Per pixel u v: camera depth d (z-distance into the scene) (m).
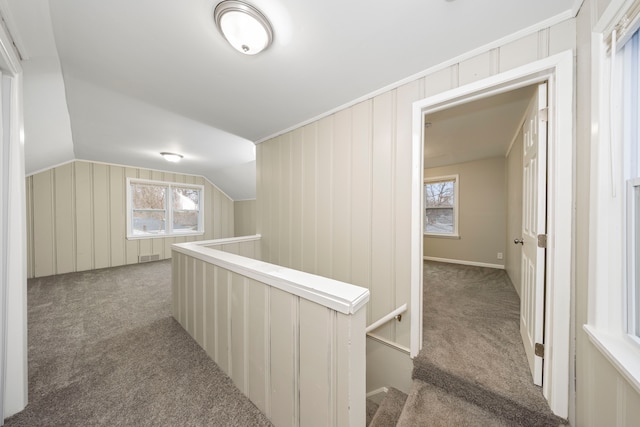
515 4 1.07
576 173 1.07
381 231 1.81
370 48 1.36
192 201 5.57
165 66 1.53
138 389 1.36
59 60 1.46
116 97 1.95
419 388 1.38
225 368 1.49
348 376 0.87
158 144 3.26
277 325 1.14
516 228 2.70
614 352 0.79
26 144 2.59
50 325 2.13
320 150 2.27
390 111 1.75
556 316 1.11
